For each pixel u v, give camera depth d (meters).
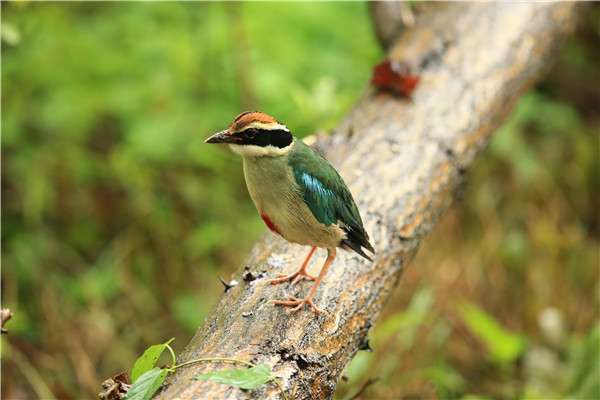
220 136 6.43
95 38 12.53
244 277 6.89
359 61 13.55
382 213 8.04
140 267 11.95
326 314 6.51
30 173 11.71
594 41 15.88
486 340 10.58
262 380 5.04
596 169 14.68
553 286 12.52
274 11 13.49
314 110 10.47
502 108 10.28
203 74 12.89
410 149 8.91
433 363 10.86
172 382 5.41
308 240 6.68
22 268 11.29
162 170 12.68
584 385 10.06
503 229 13.41
